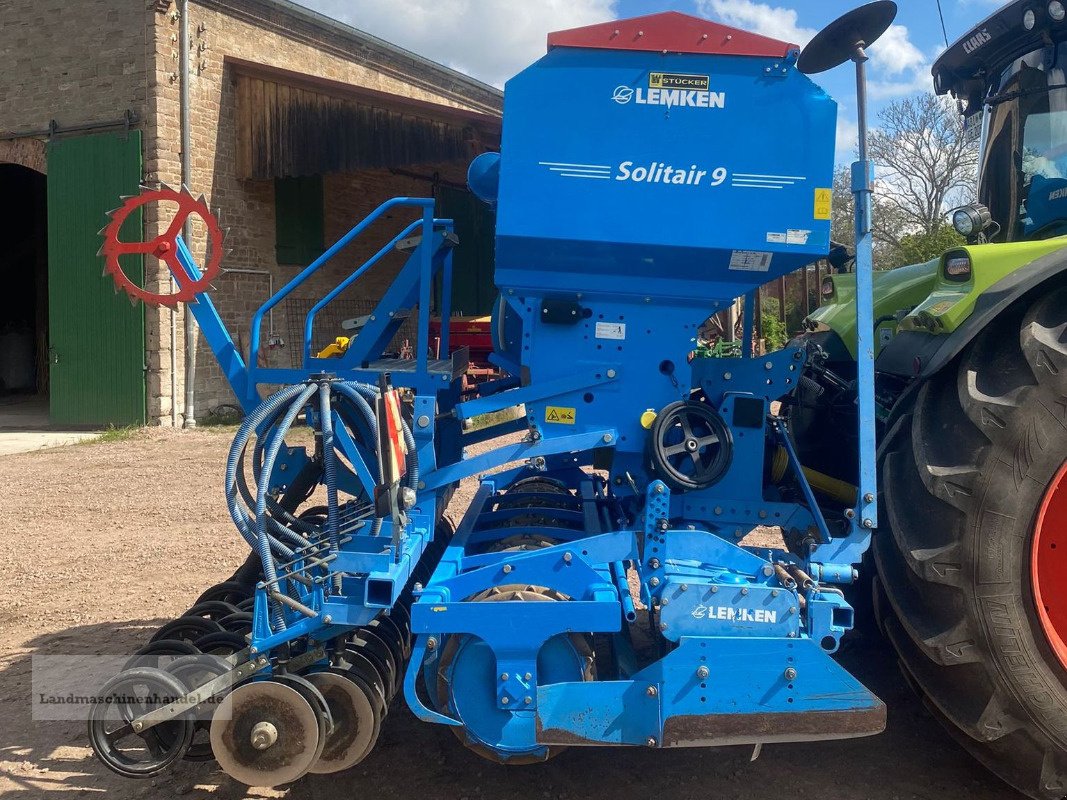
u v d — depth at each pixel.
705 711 2.55
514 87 2.74
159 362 11.45
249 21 12.79
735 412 3.03
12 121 12.10
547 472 4.21
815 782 2.92
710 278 2.85
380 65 15.90
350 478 3.29
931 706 2.87
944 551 2.53
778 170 2.73
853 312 4.09
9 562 5.45
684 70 2.72
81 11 11.56
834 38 2.81
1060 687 2.51
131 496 7.35
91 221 11.65
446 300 3.67
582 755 3.12
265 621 2.71
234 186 12.40
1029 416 2.45
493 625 2.64
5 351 17.30
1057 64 3.86
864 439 2.73
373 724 2.72
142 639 4.18
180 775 3.00
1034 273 2.60
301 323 13.41
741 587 2.60
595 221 2.76
